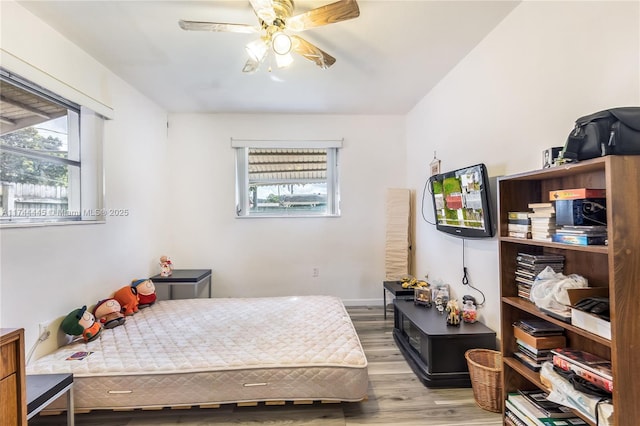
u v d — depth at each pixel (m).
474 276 2.52
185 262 3.94
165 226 3.82
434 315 2.56
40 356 2.02
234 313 2.73
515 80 2.00
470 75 2.52
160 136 3.71
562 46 1.65
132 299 2.80
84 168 2.56
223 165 3.96
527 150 1.91
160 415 1.85
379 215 4.07
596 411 1.11
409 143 3.99
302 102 3.59
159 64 2.64
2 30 1.78
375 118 4.07
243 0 1.85
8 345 1.14
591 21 1.48
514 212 1.67
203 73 2.81
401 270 3.89
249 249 3.98
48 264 2.10
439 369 2.14
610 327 1.06
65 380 1.56
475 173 2.29
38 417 1.82
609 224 1.04
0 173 1.87
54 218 2.28
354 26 2.13
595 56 1.47
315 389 1.83
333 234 4.04
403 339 2.74
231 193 3.96
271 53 2.44
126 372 1.77
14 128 1.95
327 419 1.81
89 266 2.50
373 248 4.07
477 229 2.31
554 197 1.33
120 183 2.93
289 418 1.82
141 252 3.29
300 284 4.02
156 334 2.28
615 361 1.03
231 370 1.81
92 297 2.54
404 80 3.03
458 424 1.76
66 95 2.22
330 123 4.04
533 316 1.69
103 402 1.74
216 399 1.79
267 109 3.81
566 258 1.56
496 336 2.21
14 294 1.86
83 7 1.90
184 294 3.91
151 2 1.86
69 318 2.16
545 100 1.77
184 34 2.20
